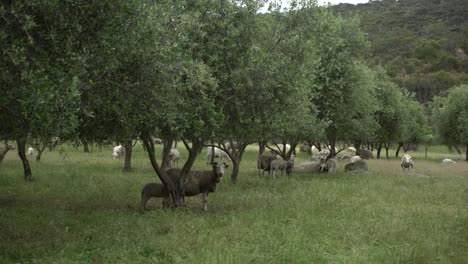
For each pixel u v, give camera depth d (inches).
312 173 1192.8
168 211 534.9
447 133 1989.4
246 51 542.0
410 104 2206.0
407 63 4781.0
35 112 290.8
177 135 554.9
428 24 6235.2
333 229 454.3
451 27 5876.0
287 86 570.6
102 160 1338.6
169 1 434.3
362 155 2020.2
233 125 569.6
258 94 544.4
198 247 377.4
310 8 601.9
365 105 1212.5
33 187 741.3
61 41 331.6
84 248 375.9
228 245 382.6
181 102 468.4
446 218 530.9
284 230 436.8
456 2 6643.7
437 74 4242.1
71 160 1305.4
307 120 908.6
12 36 289.3
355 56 1108.5
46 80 299.0
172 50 432.5
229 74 534.3
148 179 877.8
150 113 461.4
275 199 659.4
